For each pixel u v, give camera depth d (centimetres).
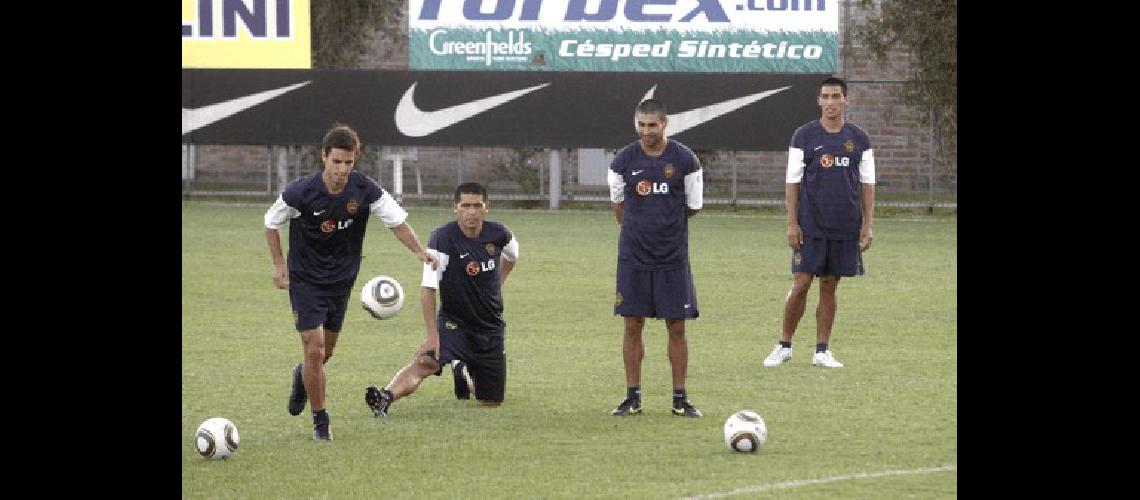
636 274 3456
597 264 6688
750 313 5278
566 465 2945
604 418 3444
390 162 10306
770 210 9662
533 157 10156
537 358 4325
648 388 3847
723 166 10194
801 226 4181
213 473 2878
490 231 3531
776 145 9181
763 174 10156
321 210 3164
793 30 9250
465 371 3600
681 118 9212
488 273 3519
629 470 2895
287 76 9462
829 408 3547
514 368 4159
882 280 6169
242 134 9550
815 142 4156
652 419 3431
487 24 9400
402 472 2886
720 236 8031
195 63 9525
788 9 9244
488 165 10375
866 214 4200
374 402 3453
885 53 9619
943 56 9388
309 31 9438
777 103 9156
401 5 10100
